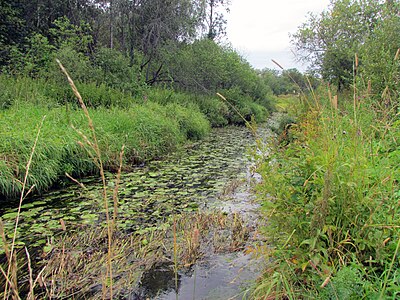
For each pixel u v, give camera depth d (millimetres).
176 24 15469
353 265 2041
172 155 9508
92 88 10695
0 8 13000
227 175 7285
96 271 3242
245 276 3123
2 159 5395
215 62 17875
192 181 6730
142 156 8492
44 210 4883
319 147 2877
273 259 2846
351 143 2732
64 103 9508
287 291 2117
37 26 14992
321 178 2428
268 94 34344
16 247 3725
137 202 5340
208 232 4172
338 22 13867
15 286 1678
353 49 12039
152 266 3383
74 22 15211
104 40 17188
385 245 2164
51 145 6184
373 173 2574
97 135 7523
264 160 3246
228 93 21750
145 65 16766
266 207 2695
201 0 16594
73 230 4191
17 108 7605
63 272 3170
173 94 15562
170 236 4070
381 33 8266
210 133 15109
